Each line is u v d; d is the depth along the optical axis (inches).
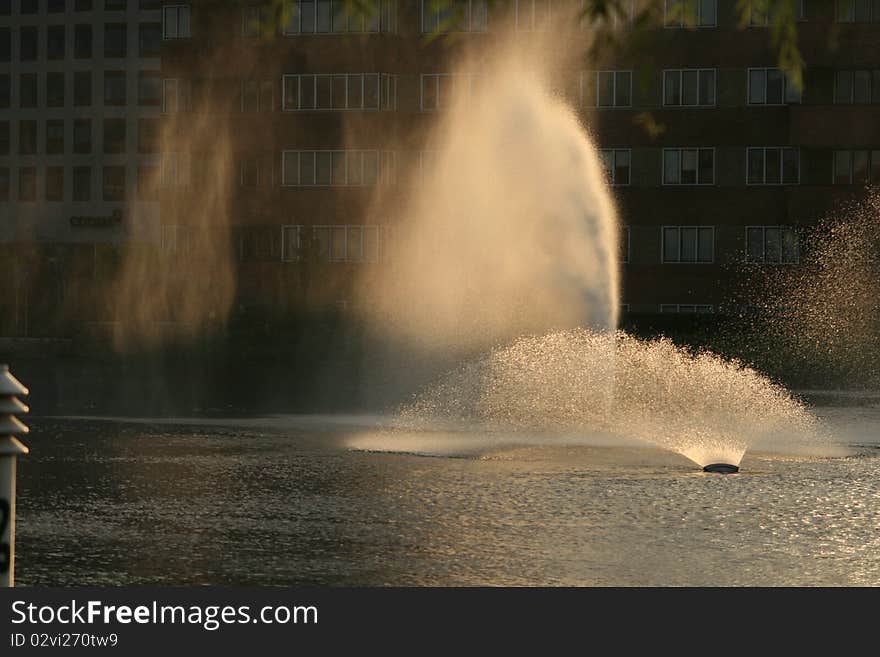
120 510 951.6
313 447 1435.8
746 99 4239.7
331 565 738.8
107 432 1621.6
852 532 858.8
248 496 1032.2
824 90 4180.6
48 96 7332.7
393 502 998.4
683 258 4293.8
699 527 877.8
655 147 4279.0
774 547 801.6
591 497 1027.9
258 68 4562.0
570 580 700.0
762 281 4232.3
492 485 1104.8
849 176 4207.7
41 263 6348.4
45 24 7337.6
